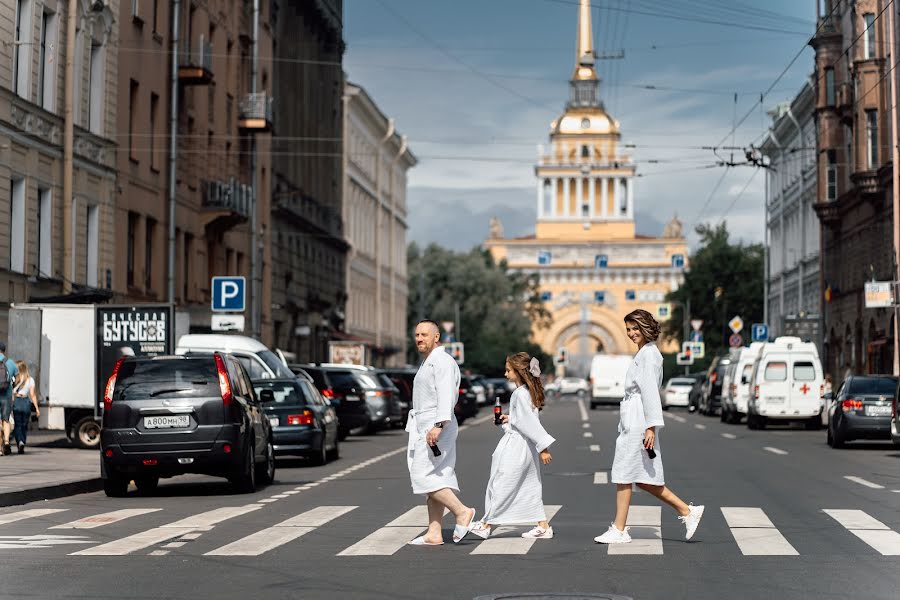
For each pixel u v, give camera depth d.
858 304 74.06
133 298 48.34
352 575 12.38
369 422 43.91
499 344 138.75
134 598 11.07
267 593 11.33
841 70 76.31
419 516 17.95
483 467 28.05
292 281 76.69
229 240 61.91
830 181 79.31
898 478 24.91
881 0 65.38
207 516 18.02
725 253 122.50
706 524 16.75
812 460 30.64
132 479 21.97
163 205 51.47
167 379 21.58
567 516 17.80
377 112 103.56
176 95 50.97
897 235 55.56
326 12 84.56
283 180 74.50
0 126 36.59
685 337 123.56
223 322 40.94
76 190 42.53
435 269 142.38
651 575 12.34
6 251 37.31
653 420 14.39
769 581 11.97
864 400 35.38
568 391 127.75
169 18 51.88
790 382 50.12
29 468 25.67
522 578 12.16
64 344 33.28
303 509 19.09
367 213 104.94
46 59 40.66
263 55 69.31
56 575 12.39
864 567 12.89
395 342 119.19
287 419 29.03
